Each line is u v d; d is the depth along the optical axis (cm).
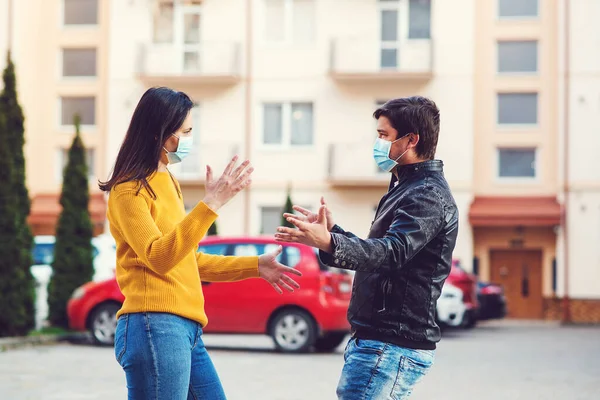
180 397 417
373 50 3312
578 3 3325
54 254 1911
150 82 3441
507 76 3406
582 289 3275
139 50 3419
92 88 3569
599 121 3303
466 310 2234
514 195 3372
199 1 3422
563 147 3316
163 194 429
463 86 3294
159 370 411
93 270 1923
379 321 407
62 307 1881
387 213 415
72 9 3600
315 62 3362
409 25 3341
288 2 3381
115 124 3466
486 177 3391
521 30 3406
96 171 3550
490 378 1263
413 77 3284
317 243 380
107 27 3566
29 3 3556
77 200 1933
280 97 3375
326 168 3338
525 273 3369
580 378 1271
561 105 3325
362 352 409
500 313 2653
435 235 404
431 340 409
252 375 1237
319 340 1630
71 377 1172
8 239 1689
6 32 3453
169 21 3447
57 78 3584
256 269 470
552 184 3362
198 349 441
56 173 3572
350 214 3325
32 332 1783
